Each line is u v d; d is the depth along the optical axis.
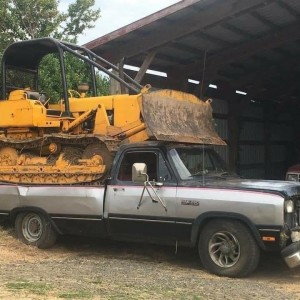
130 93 10.08
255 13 12.03
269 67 17.19
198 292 5.78
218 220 6.87
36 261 7.70
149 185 7.36
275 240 6.45
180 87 15.16
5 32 14.91
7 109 9.49
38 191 8.48
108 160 8.14
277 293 5.89
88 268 7.14
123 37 11.98
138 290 5.78
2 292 5.45
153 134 7.60
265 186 6.79
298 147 24.88
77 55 9.21
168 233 7.24
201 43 13.56
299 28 13.33
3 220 9.76
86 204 7.94
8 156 9.48
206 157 8.27
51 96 13.95
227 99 18.33
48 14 15.45
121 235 7.72
